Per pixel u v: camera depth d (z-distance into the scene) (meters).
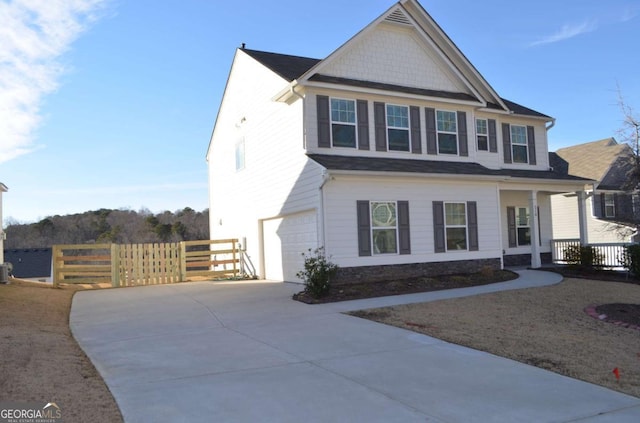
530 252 21.33
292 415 5.14
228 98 22.33
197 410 5.23
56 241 50.00
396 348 7.91
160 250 18.33
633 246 16.38
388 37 17.44
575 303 11.64
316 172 14.50
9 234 49.56
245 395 5.72
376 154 16.33
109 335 9.01
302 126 15.49
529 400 5.74
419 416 5.18
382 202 15.13
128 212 57.22
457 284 14.57
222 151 23.58
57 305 12.34
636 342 8.51
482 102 18.38
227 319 10.34
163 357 7.40
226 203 23.03
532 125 21.09
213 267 24.30
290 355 7.49
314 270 12.84
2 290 13.69
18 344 7.39
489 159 19.55
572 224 24.73
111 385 6.01
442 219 16.17
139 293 14.89
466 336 8.63
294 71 17.33
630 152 13.18
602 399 5.83
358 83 16.22
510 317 10.14
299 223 15.97
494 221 17.30
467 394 5.89
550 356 7.54
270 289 14.93
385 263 15.01
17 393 5.28
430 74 18.22
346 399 5.63
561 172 22.83
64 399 5.27
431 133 17.44
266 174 18.27
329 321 9.91
